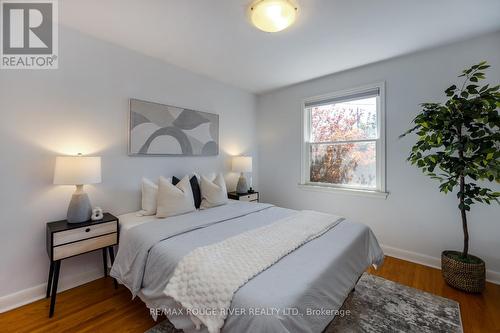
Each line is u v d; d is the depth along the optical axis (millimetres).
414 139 2539
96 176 1921
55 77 1982
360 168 3021
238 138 3732
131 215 2307
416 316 1690
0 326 1591
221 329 1024
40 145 1915
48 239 1804
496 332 1542
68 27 2033
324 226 1889
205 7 1746
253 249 1427
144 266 1574
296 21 1917
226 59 2672
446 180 2332
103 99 2264
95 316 1701
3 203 1758
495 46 2098
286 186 3736
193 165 3074
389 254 2740
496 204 2141
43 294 1933
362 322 1629
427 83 2443
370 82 2820
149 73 2598
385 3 1687
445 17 1855
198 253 1366
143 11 1802
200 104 3139
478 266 1938
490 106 1787
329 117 3297
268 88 3729
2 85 1754
